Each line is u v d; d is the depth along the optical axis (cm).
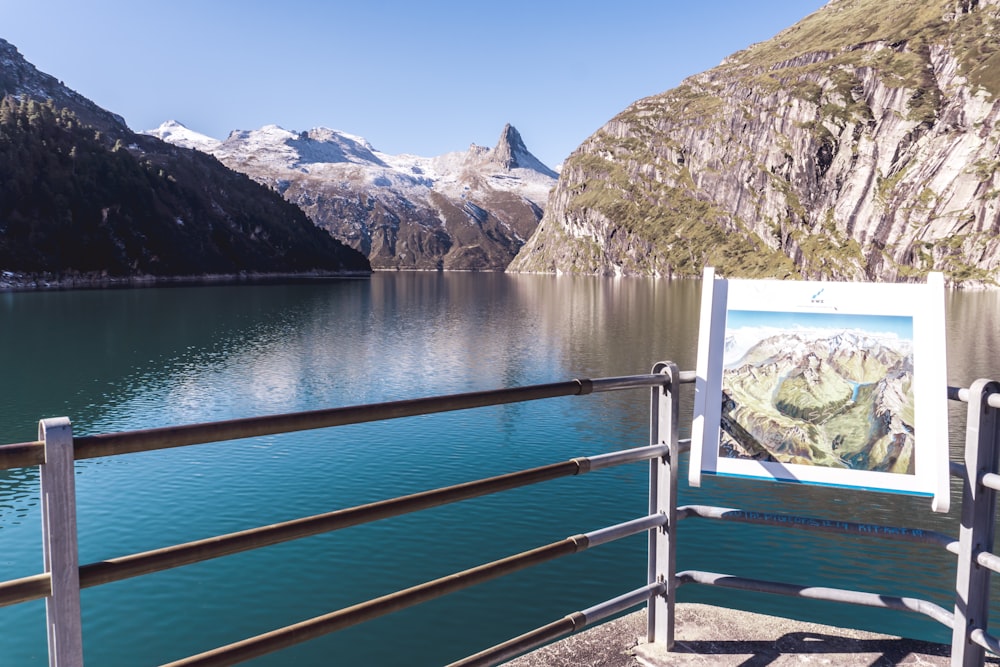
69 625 178
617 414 2905
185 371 4444
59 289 14412
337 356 5144
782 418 323
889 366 318
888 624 1088
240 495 1809
